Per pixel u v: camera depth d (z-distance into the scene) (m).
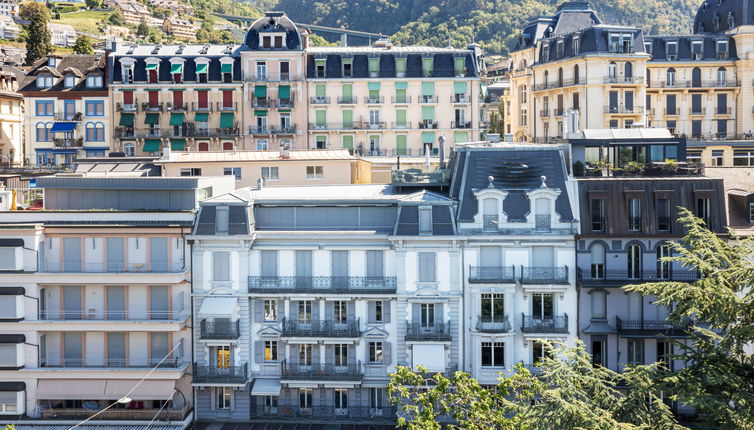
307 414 59.25
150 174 78.25
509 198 57.91
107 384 57.75
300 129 101.56
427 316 57.75
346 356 58.88
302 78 101.12
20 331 57.81
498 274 57.12
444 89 102.50
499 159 59.59
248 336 58.59
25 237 57.50
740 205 58.81
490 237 56.81
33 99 105.88
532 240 56.97
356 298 57.97
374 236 57.69
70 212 58.84
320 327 58.41
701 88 111.56
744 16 111.88
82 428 57.09
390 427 57.69
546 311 57.50
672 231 56.94
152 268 58.34
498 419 38.69
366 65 102.56
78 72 106.62
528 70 123.44
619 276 56.97
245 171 78.69
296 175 78.88
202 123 101.88
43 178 60.94
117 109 102.06
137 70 102.38
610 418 33.88
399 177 63.53
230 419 59.03
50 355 58.81
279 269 58.59
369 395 58.88
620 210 57.22
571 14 118.00
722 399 35.59
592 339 57.16
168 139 101.56
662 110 112.06
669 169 60.84
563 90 109.12
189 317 58.53
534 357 57.28
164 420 57.53
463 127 102.62
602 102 102.81
